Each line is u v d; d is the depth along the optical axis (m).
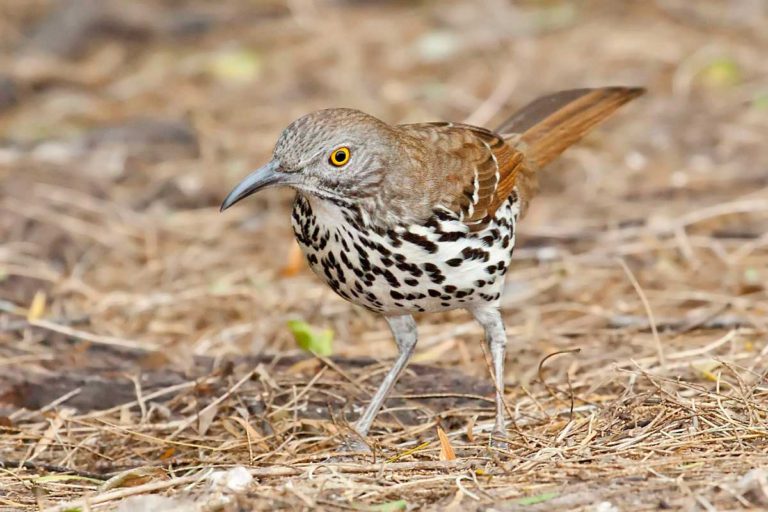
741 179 14.98
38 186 15.08
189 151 16.64
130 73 19.58
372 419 9.48
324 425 9.70
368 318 12.37
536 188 10.81
